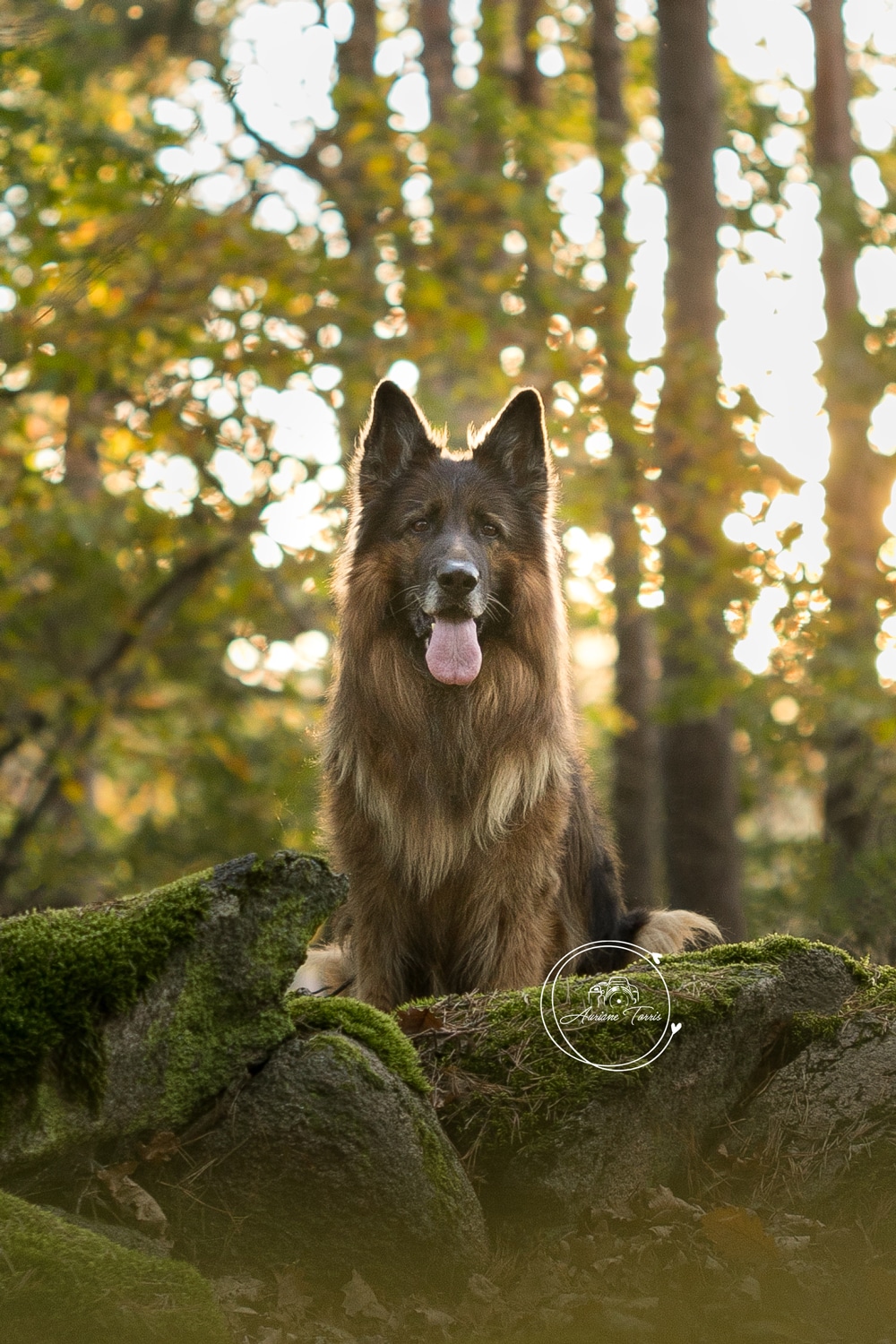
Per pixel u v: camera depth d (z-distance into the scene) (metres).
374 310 10.75
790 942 4.36
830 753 11.68
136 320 9.87
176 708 12.87
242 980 3.40
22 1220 2.86
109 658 12.54
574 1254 3.50
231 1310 3.05
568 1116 3.70
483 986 5.50
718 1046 3.98
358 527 5.78
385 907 5.53
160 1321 2.76
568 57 17.50
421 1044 3.92
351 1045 3.48
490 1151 3.69
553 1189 3.62
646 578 11.58
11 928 3.16
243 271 10.41
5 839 12.32
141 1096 3.25
